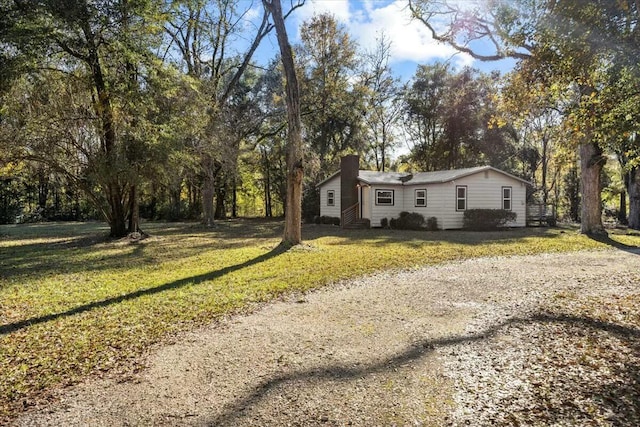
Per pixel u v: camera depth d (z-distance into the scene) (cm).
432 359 420
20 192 3419
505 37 670
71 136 1462
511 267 944
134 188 1727
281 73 2995
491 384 365
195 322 552
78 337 498
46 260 1153
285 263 1023
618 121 589
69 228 2583
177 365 413
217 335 501
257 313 593
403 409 324
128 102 1433
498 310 590
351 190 2392
